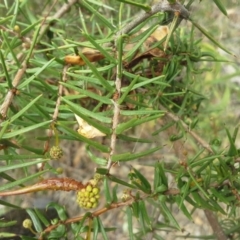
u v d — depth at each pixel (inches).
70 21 8.8
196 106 8.5
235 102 14.5
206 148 6.5
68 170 16.6
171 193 5.5
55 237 5.2
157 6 5.0
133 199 5.3
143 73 6.7
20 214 8.4
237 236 7.9
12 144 5.3
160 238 7.7
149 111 4.9
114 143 4.6
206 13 12.9
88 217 5.2
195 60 7.1
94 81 5.4
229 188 5.7
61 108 5.4
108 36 6.1
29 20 8.1
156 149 4.8
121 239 14.9
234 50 14.1
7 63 6.4
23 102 5.5
